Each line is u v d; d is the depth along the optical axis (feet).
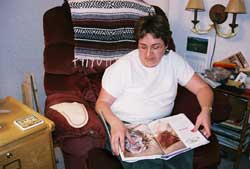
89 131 3.77
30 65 5.96
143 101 4.51
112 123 3.95
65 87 5.00
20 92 5.97
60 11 5.08
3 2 5.11
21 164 3.84
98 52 5.17
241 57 6.20
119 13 5.23
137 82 4.46
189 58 7.23
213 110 4.58
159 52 4.25
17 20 5.43
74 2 5.04
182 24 7.11
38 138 3.92
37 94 5.82
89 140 3.81
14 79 5.76
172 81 4.66
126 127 4.08
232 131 5.81
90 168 3.61
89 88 5.15
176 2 7.05
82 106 4.33
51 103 4.48
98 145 3.88
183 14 7.00
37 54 6.00
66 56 5.02
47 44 4.99
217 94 4.87
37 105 5.80
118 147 3.69
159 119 4.38
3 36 5.30
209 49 6.72
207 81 5.75
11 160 3.70
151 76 4.50
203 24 6.68
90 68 5.16
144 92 4.50
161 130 4.09
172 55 4.74
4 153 3.60
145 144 3.81
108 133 3.90
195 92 4.79
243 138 5.61
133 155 3.61
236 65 6.05
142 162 3.64
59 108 4.17
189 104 4.81
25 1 5.44
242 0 5.77
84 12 5.03
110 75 4.45
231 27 5.92
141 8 5.47
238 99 5.49
